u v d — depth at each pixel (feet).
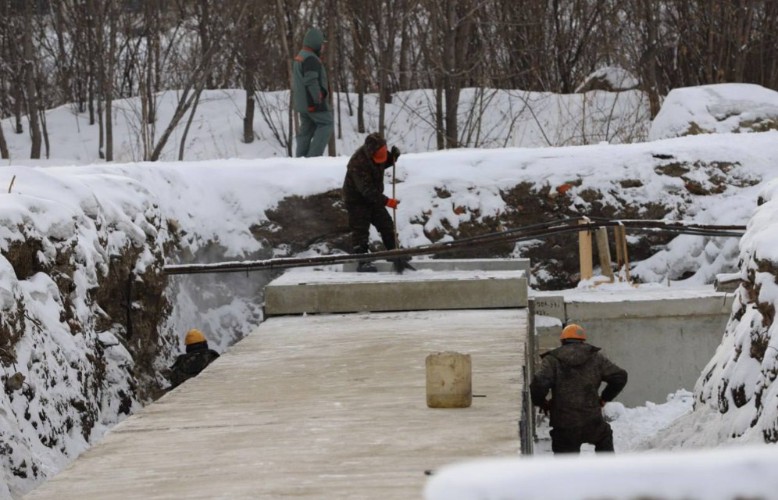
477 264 161.48
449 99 282.36
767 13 303.27
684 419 115.96
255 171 193.88
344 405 79.77
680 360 157.99
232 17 294.46
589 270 176.04
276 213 191.01
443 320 127.85
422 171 196.13
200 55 326.44
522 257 192.65
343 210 192.03
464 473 13.64
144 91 283.59
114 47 289.74
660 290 167.32
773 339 93.91
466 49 311.27
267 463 62.34
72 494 56.90
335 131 311.06
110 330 126.93
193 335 124.06
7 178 123.03
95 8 310.45
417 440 66.85
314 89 209.87
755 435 90.33
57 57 359.66
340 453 64.18
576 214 192.65
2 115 346.13
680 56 312.09
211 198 188.44
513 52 344.08
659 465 13.66
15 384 91.91
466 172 195.62
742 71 296.30
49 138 311.06
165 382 144.56
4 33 324.19
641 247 191.93
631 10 330.54
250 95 299.99
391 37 279.90
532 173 195.11
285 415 76.79
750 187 192.13
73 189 129.08
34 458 86.84
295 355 105.60
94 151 301.02
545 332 155.84
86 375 111.34
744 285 113.50
